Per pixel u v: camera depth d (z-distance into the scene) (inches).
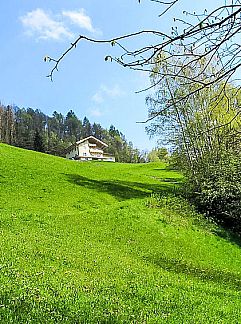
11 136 4835.1
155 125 1370.6
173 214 1084.5
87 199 1310.3
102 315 366.0
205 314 427.8
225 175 1170.6
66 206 1185.4
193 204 1209.4
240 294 570.9
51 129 6284.5
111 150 5954.7
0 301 350.9
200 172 1228.5
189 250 877.2
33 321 318.7
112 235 848.9
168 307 433.7
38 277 454.3
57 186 1403.8
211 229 1058.7
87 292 435.2
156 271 629.3
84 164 2272.4
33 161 1777.8
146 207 1088.2
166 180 2112.5
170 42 135.0
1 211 958.4
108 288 468.8
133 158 5851.4
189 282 589.3
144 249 801.6
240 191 1127.0
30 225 797.2
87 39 131.2
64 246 663.1
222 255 918.4
